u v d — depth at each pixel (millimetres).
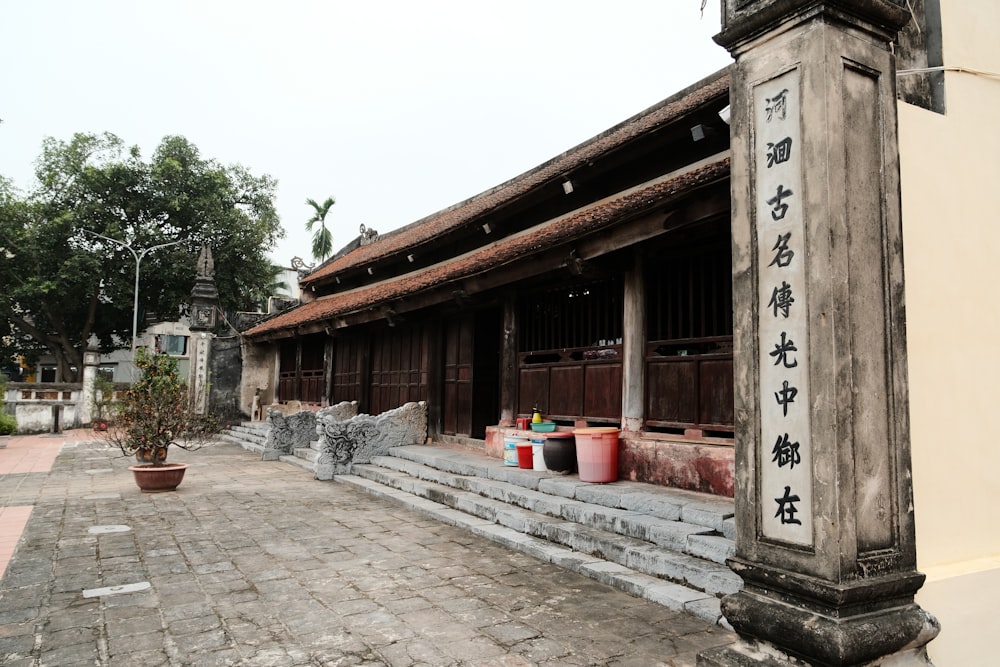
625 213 6234
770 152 2984
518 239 10969
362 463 11094
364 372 14438
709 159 7973
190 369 19406
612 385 7844
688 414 6762
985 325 3510
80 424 21031
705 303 6676
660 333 7195
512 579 5309
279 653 3863
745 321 3049
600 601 4762
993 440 3471
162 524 7406
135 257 24812
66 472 11648
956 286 3391
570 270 7277
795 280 2832
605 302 8094
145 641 4043
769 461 2898
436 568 5633
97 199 25234
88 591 5000
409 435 11617
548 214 10719
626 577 5066
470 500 7621
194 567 5676
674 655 3820
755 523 2951
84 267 24719
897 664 2723
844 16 2855
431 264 14086
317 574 5465
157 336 28484
